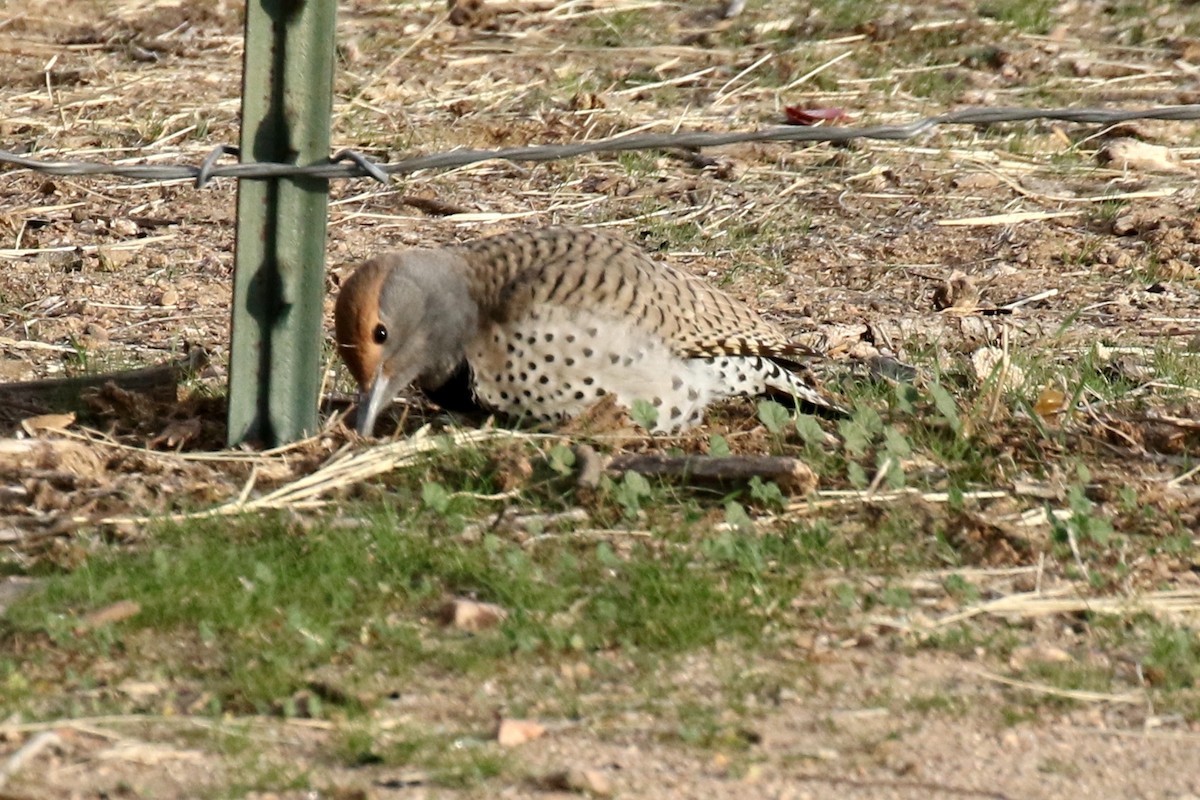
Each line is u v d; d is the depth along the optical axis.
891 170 18.86
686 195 18.09
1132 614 8.80
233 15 24.70
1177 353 13.41
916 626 8.62
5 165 18.30
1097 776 7.32
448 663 8.13
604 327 10.91
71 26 23.91
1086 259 16.28
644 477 10.16
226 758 7.23
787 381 11.73
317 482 10.14
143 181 18.05
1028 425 11.36
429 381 11.18
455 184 18.25
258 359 10.78
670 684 8.01
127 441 11.08
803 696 7.93
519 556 9.02
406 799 6.90
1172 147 19.89
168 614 8.42
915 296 15.27
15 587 8.81
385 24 24.56
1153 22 25.00
